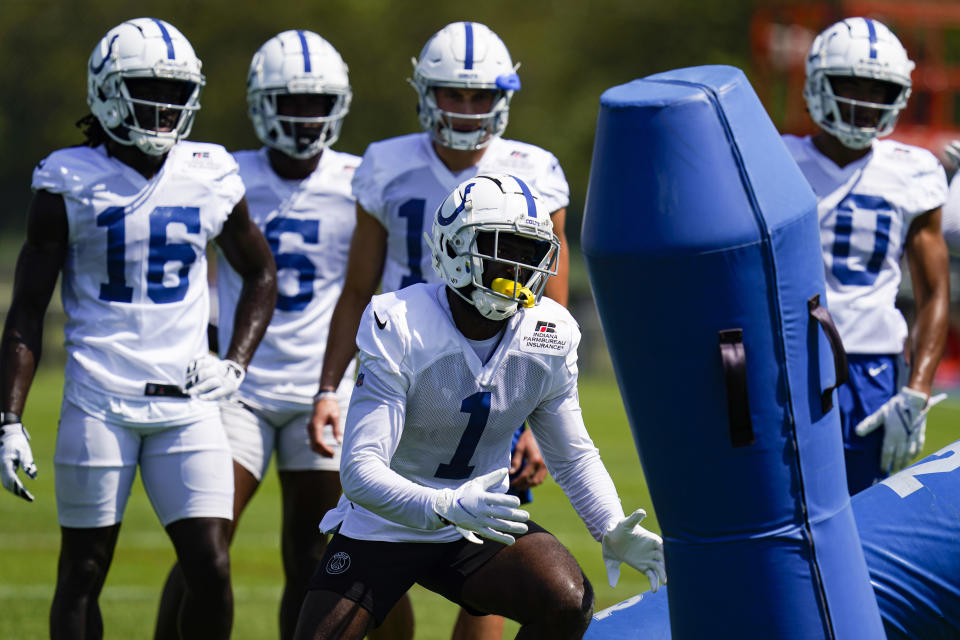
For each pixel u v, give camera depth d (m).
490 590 13.29
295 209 21.05
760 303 11.88
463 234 12.83
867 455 20.11
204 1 105.69
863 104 19.73
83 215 16.75
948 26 76.12
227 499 17.25
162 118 16.88
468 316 13.13
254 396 20.27
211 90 104.50
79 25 114.12
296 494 20.22
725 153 11.80
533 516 35.06
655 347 12.05
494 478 12.41
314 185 21.16
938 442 49.22
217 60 105.56
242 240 18.03
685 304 11.85
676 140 11.73
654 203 11.79
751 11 127.06
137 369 16.97
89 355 16.94
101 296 17.02
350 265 18.92
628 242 11.87
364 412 12.97
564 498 38.84
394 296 13.24
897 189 20.28
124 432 16.94
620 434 53.94
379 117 107.31
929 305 20.28
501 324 13.28
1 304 88.06
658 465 12.46
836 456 12.56
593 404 65.75
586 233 12.30
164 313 17.16
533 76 118.44
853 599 12.63
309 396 20.44
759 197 11.80
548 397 13.76
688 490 12.35
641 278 11.89
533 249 13.09
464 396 13.16
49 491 38.12
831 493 12.52
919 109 78.94
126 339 16.95
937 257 20.50
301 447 20.25
